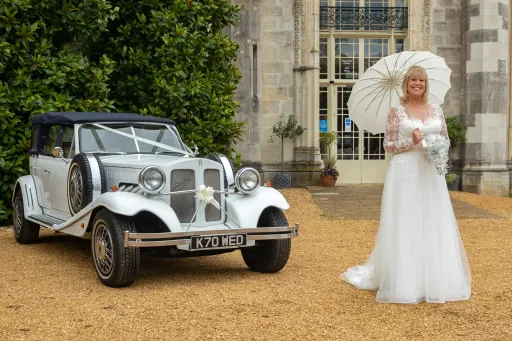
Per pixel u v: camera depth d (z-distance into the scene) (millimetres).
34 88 9367
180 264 6676
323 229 9320
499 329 4270
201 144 10406
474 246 7891
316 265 6590
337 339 4051
